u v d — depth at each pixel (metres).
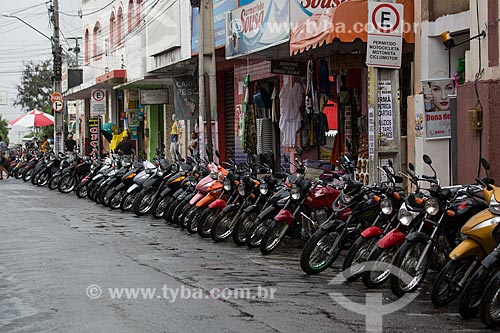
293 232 12.71
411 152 15.94
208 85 20.44
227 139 28.86
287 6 17.22
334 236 10.87
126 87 35.81
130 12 36.53
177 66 28.42
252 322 7.92
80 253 12.60
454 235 9.57
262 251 12.48
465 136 13.94
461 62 15.60
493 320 7.84
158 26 29.33
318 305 8.82
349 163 11.66
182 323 7.85
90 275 10.56
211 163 15.98
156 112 37.88
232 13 20.78
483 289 8.24
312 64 18.44
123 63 37.91
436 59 15.70
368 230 10.12
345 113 19.36
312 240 10.62
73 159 25.16
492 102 13.23
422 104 15.41
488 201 8.63
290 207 12.49
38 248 13.15
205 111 20.61
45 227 16.12
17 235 14.85
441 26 15.47
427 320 8.23
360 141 17.61
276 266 11.53
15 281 10.20
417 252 9.34
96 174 22.83
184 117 28.28
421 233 9.25
